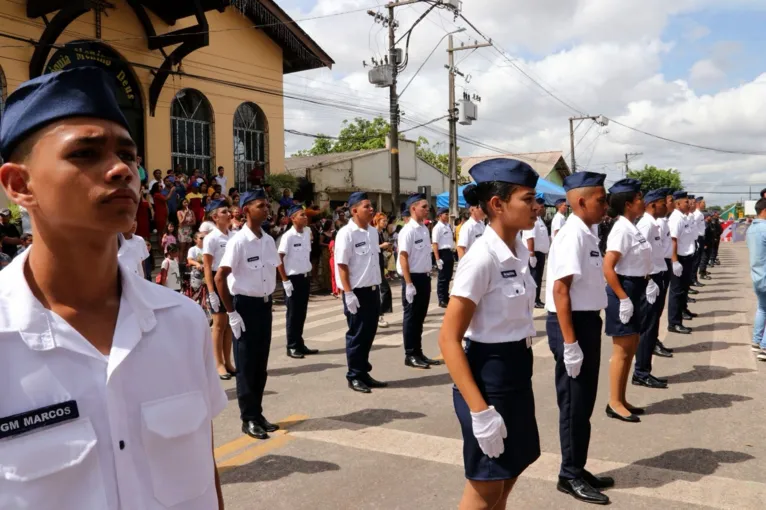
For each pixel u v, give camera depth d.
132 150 1.18
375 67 17.34
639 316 5.18
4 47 12.15
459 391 2.60
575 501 3.61
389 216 17.69
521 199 2.57
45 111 1.08
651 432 4.72
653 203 6.32
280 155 19.48
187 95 16.50
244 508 3.59
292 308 7.57
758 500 3.58
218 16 17.12
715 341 7.86
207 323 1.39
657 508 3.51
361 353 6.04
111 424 1.12
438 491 3.78
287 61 20.12
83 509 1.07
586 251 3.64
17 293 1.10
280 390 6.09
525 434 2.56
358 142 37.59
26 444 1.04
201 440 1.28
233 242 4.78
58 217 1.09
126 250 4.82
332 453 4.41
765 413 5.09
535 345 7.89
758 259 6.88
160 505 1.17
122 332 1.17
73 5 11.80
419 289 6.96
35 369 1.07
